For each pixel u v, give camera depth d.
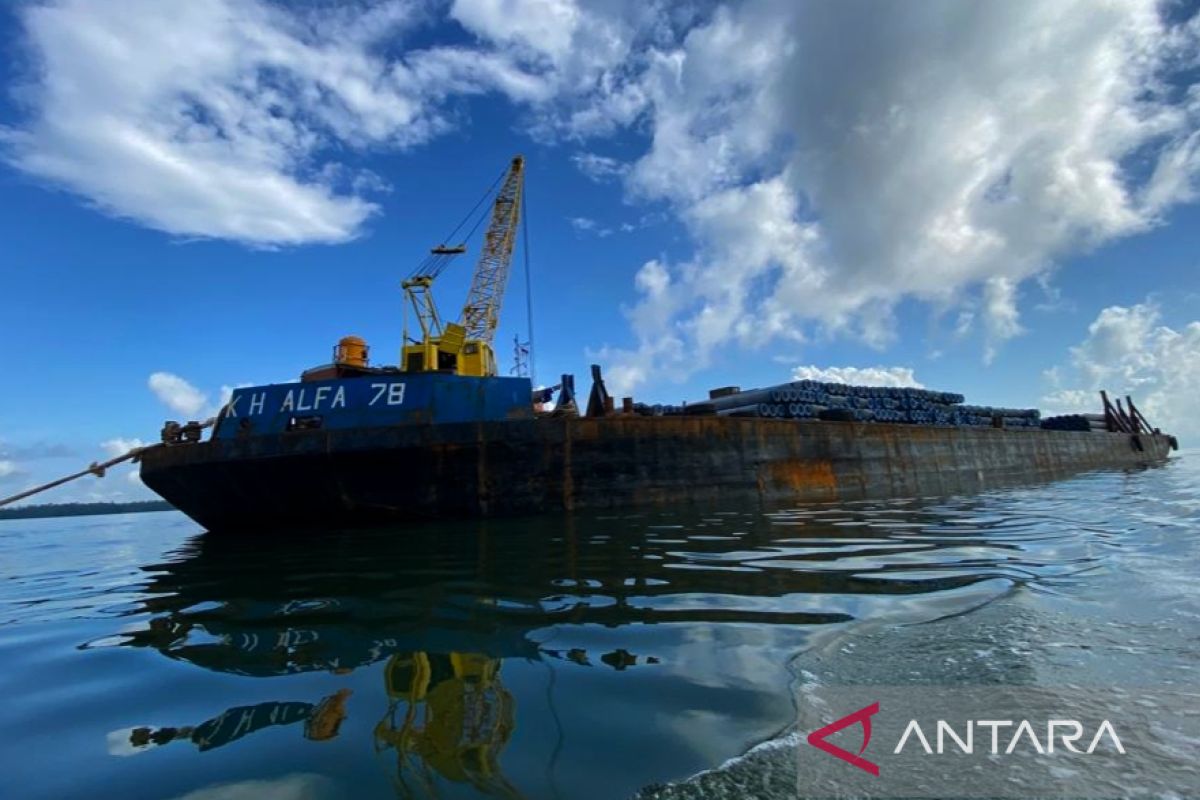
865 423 29.28
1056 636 5.82
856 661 5.44
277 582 11.05
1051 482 36.50
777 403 28.50
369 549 14.79
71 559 18.14
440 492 20.08
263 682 5.73
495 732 4.32
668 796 3.43
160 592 11.03
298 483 19.92
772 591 8.34
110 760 4.32
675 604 7.78
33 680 6.22
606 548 12.90
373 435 19.73
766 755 3.86
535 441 20.70
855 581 8.81
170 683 5.90
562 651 6.05
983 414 42.16
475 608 8.03
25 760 4.39
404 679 5.54
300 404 20.97
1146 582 7.87
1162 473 39.78
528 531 16.48
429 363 25.09
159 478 21.16
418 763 3.95
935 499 25.14
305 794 3.67
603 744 4.07
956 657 5.39
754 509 21.05
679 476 22.30
